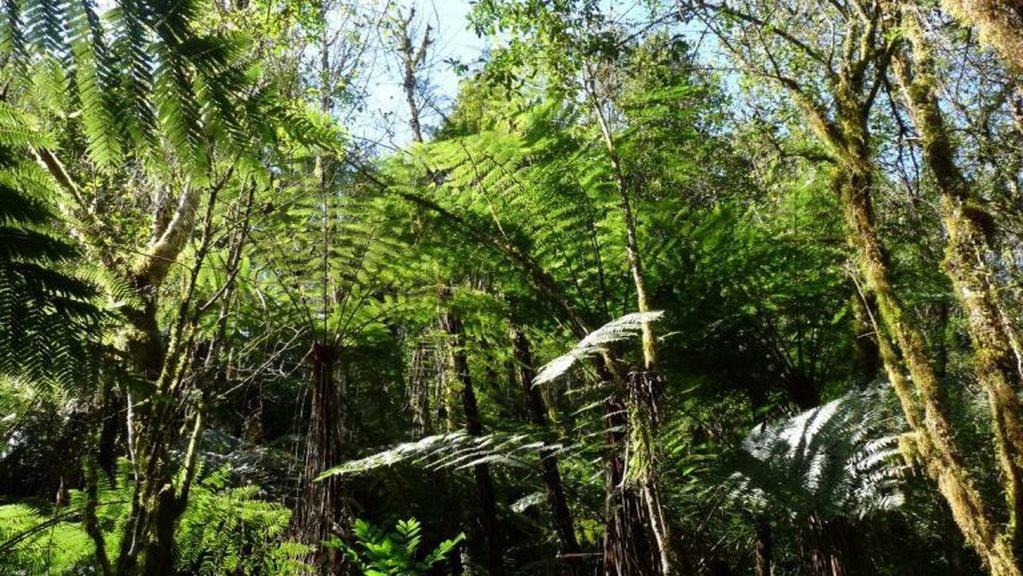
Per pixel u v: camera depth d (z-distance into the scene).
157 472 3.26
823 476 3.51
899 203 4.01
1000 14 2.18
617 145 4.21
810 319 4.90
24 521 3.41
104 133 1.44
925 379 2.70
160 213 4.22
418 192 4.39
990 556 2.46
